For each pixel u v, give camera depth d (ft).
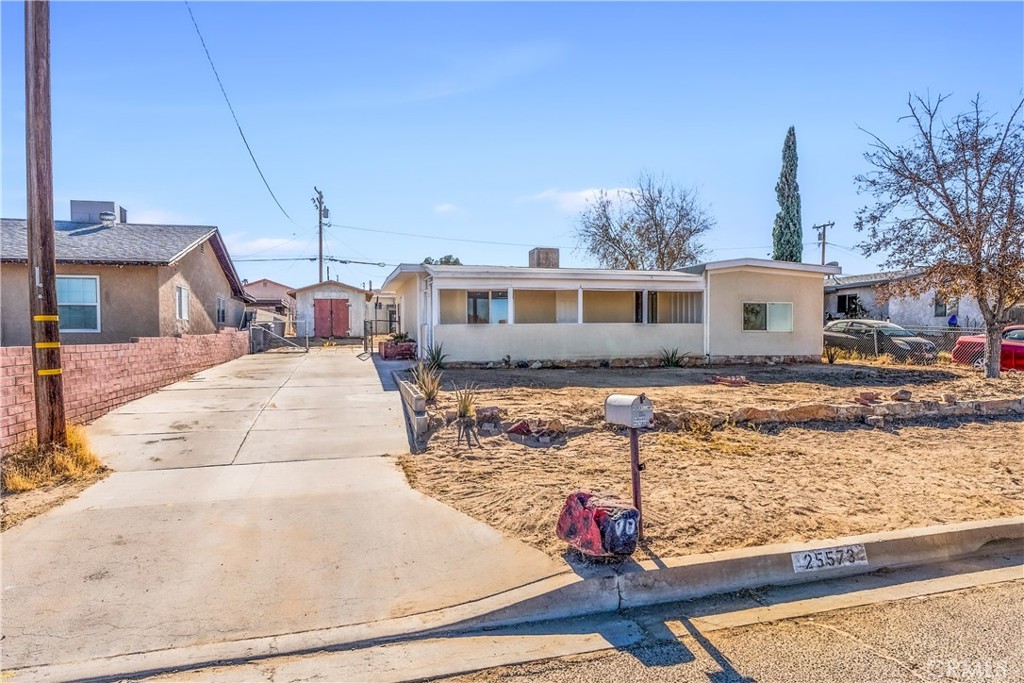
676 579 12.71
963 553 15.01
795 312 56.65
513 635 11.18
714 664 10.14
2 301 47.78
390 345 57.21
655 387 37.65
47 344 19.44
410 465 20.74
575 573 12.61
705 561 13.04
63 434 19.93
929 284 43.16
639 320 58.44
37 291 19.30
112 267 49.19
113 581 12.49
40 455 19.19
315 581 12.67
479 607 11.71
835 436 24.85
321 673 9.86
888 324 63.05
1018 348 47.47
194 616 11.28
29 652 10.08
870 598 12.69
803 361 56.80
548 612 11.82
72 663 9.85
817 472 20.03
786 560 13.53
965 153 40.34
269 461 21.20
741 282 55.16
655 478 18.95
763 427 25.70
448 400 30.22
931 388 37.93
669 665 10.12
